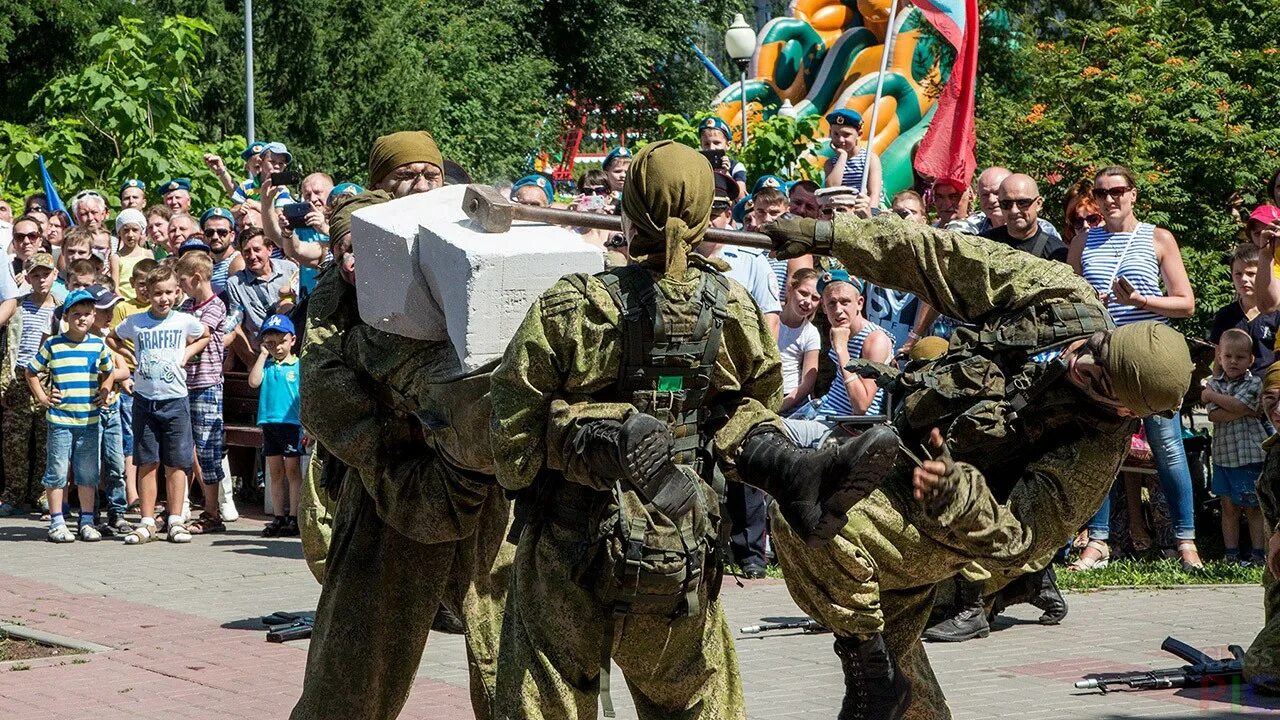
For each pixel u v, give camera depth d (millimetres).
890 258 4254
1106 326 4191
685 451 3600
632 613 3609
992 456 4219
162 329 10578
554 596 3656
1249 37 16797
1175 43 16359
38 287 11844
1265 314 9055
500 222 3932
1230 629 7457
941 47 22531
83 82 18172
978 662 6781
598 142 38531
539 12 37344
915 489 4062
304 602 8375
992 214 9109
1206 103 15273
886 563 4238
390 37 26922
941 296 4273
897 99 22734
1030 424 4191
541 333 3555
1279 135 14961
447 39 29672
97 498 10820
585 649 3660
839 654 4426
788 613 7977
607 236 9930
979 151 16203
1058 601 7629
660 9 39688
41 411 11883
